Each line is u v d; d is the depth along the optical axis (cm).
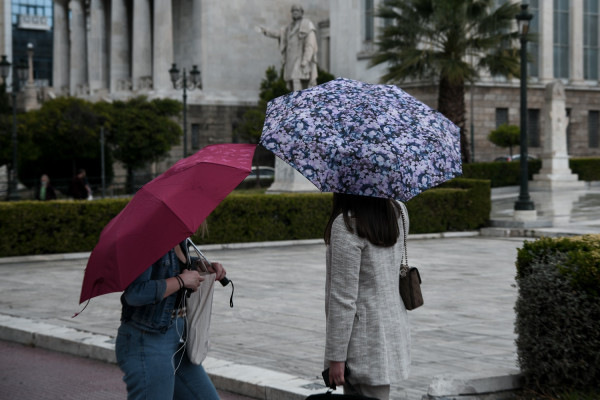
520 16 2727
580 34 6297
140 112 5269
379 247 478
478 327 1097
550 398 694
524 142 2747
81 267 1922
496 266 1820
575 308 668
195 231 505
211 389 541
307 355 941
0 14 10344
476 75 4028
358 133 461
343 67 6066
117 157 5309
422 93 5331
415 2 3994
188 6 6869
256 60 6850
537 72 6100
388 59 4112
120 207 2219
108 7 7831
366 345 473
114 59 7169
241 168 503
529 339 710
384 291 479
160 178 504
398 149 457
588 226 2622
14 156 4153
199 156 518
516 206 2752
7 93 5794
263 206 2384
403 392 766
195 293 528
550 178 4347
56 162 5438
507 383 729
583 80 6350
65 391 866
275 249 2305
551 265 693
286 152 462
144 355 505
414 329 1086
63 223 2134
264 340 1030
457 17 3900
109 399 830
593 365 668
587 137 6341
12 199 4141
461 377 729
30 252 2091
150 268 504
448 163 475
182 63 6938
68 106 5131
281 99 508
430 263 1889
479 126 5631
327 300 488
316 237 2486
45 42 10800
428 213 2638
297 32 3562
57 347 1066
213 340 1032
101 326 1151
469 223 2720
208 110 6488
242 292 1459
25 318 1216
